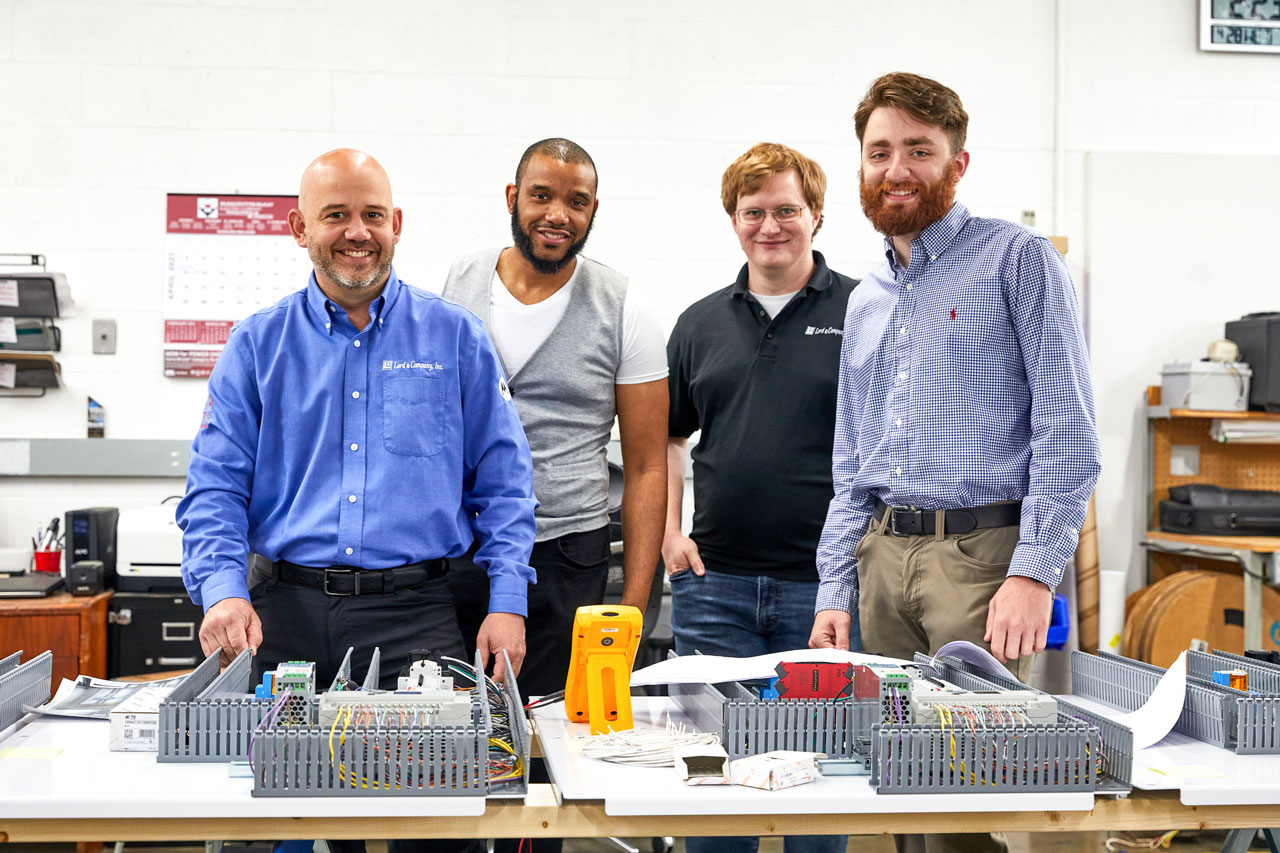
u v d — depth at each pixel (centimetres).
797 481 238
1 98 368
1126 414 412
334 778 117
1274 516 377
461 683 171
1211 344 406
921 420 186
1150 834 321
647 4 391
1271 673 151
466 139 384
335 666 178
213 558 172
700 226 393
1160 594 380
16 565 340
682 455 274
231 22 375
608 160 390
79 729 147
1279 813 125
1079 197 410
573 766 130
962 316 185
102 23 371
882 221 190
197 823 117
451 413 187
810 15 396
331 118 379
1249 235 414
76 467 366
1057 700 143
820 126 397
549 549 225
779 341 243
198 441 182
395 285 188
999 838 161
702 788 121
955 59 404
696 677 149
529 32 386
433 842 165
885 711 135
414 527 180
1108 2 410
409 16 382
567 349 228
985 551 180
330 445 180
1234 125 415
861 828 121
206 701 131
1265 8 414
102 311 372
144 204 373
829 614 193
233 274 376
